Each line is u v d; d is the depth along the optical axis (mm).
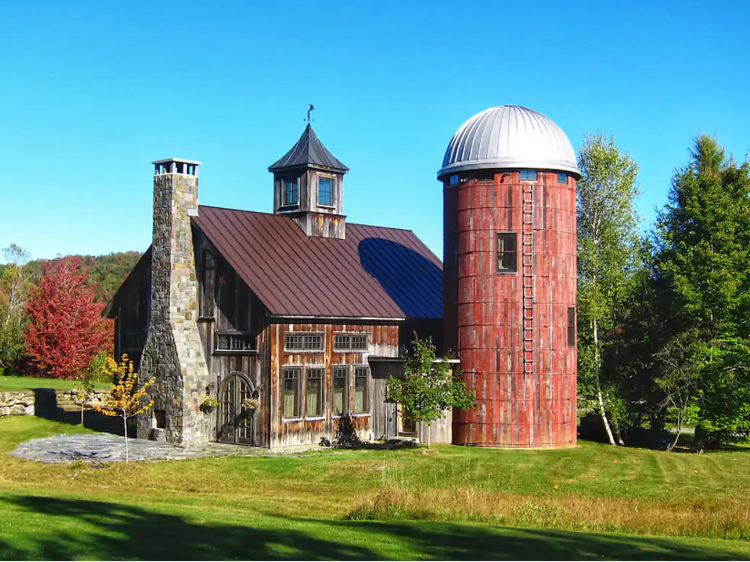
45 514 19000
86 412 47438
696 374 42000
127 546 16203
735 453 41375
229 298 38469
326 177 45094
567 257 39281
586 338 46125
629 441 47312
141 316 42625
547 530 20438
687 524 21719
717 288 42812
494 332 38281
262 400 36812
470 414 38531
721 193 45938
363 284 42562
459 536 18953
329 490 27703
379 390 40812
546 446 38250
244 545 16906
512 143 38312
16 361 62188
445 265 40188
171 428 38125
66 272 62031
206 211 40781
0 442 37406
